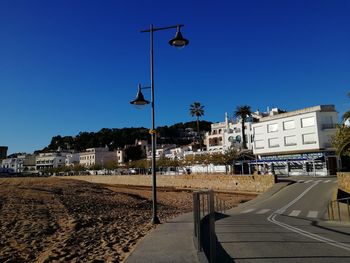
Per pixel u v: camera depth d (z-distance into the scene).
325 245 11.67
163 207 36.38
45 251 13.55
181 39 17.28
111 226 20.27
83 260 11.58
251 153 81.62
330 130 67.50
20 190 43.06
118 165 143.00
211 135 115.12
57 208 27.73
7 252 13.30
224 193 58.59
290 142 72.50
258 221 20.73
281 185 48.09
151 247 10.91
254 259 9.63
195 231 10.96
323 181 48.50
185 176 75.38
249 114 96.88
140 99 18.62
